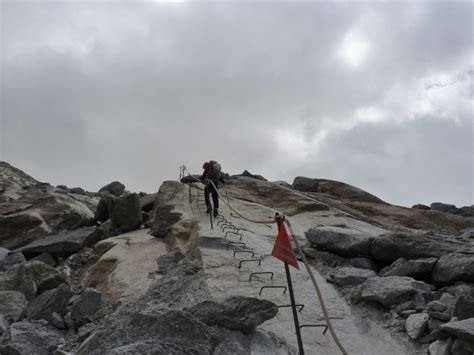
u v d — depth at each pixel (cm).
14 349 548
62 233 1388
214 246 805
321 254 839
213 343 432
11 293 776
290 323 522
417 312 534
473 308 460
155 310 561
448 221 1532
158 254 941
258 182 1576
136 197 1320
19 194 2012
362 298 587
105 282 841
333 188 1802
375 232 1195
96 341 503
